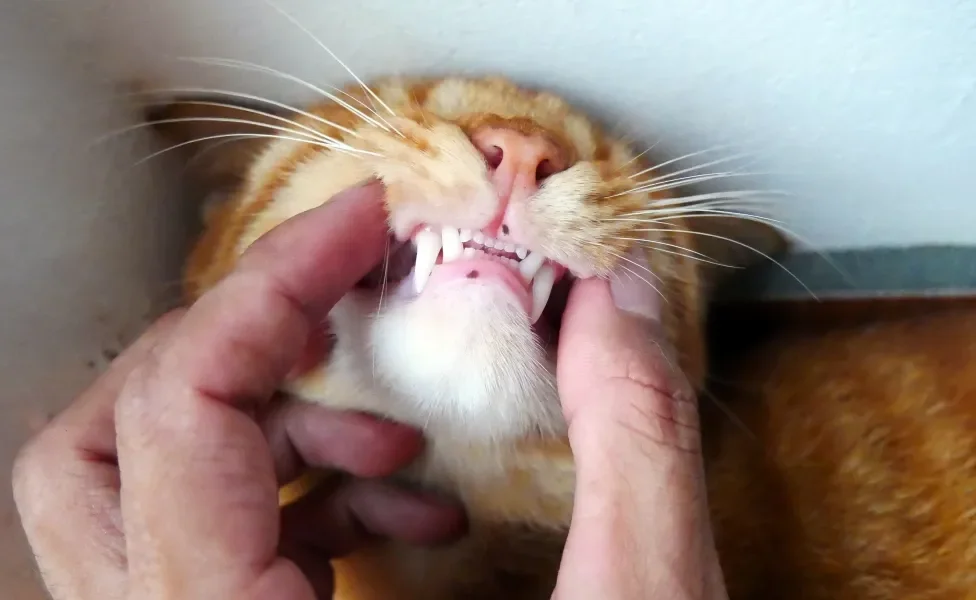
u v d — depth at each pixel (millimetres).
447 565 164
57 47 149
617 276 135
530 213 130
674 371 114
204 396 102
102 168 162
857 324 218
